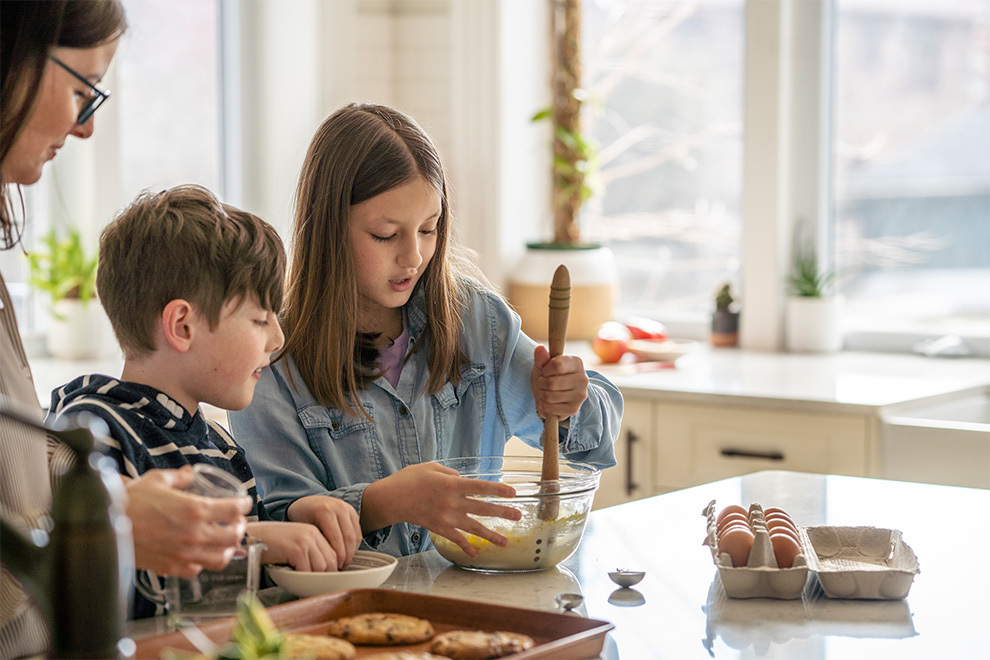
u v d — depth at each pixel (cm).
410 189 145
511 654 88
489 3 346
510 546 119
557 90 347
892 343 327
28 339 308
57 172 312
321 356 148
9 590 92
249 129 353
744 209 331
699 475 272
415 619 96
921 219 321
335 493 128
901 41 319
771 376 286
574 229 351
